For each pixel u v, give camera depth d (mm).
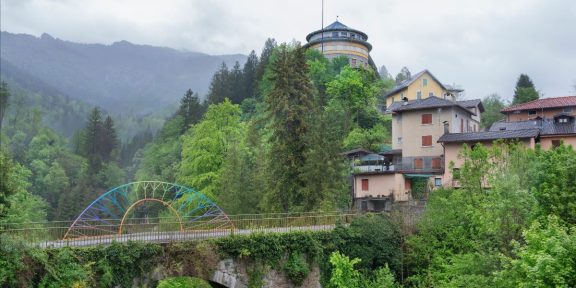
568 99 62969
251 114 89875
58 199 75875
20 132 102750
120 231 25891
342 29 102188
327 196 38938
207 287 36500
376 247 34438
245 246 27938
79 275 21531
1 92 103375
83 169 88750
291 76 40875
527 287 16344
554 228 17312
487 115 86688
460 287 24672
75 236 25969
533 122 57031
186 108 100000
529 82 96562
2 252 19891
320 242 32062
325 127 41312
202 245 26094
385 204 50312
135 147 127625
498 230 24406
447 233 32906
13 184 22266
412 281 33062
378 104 87750
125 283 23469
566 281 15500
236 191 45312
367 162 57344
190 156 51219
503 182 24969
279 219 33656
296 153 40250
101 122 109000
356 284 29719
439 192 38750
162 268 24906
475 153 32500
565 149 26547
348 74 83625
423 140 53500
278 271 29531
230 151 47938
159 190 62875
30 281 20359
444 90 81188
